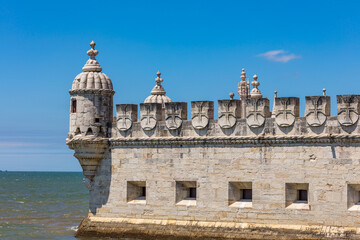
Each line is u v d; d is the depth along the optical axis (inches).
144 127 2117.4
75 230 2655.0
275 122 1916.8
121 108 2162.9
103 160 2207.2
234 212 1973.4
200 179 2027.6
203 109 2021.4
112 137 2188.7
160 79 2792.8
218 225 1989.4
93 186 2225.6
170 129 2073.1
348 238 1797.5
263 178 1930.4
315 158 1857.8
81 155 2193.7
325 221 1840.6
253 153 1946.4
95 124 2182.6
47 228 2751.0
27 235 2491.4
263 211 1927.9
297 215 1879.9
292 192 1907.0
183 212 2055.9
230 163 1982.0
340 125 1824.6
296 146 1883.6
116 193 2176.4
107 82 2217.0
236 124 1973.4
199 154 2031.3
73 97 2219.5
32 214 3528.5
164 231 2069.4
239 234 1950.1
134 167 2143.2
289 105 1895.9
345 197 1813.5
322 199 1845.5
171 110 2074.3
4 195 5679.1
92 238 2196.1
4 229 2709.2
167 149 2085.4
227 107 1983.3
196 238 2010.3
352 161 1806.1
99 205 2210.9
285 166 1898.4
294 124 1889.8
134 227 2127.2
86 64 2258.9
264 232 1916.8
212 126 2010.3
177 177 2066.9
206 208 2017.7
